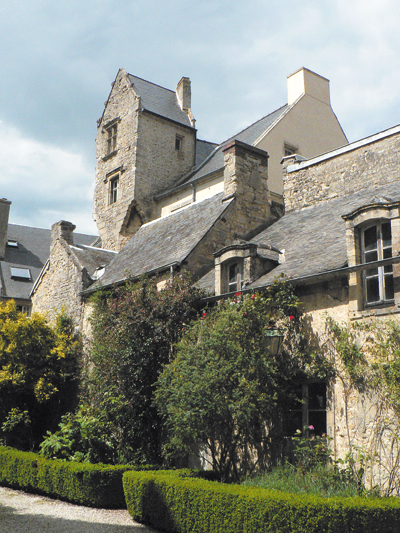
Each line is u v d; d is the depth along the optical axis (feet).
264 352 32.99
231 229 50.90
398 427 28.32
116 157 82.94
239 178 52.90
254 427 34.06
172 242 53.47
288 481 28.60
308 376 33.35
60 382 54.54
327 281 34.12
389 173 46.62
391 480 28.04
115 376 42.09
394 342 29.48
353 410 30.86
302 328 34.76
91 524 29.27
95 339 45.93
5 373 52.21
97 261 62.90
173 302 41.81
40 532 27.35
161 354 41.24
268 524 23.57
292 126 74.18
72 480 34.63
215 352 32.86
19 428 52.13
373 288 32.19
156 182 80.07
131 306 42.45
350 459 29.76
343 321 32.63
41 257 104.32
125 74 84.23
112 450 39.47
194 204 59.93
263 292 36.19
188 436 32.22
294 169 54.60
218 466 34.12
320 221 45.73
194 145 85.87
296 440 33.47
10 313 57.31
